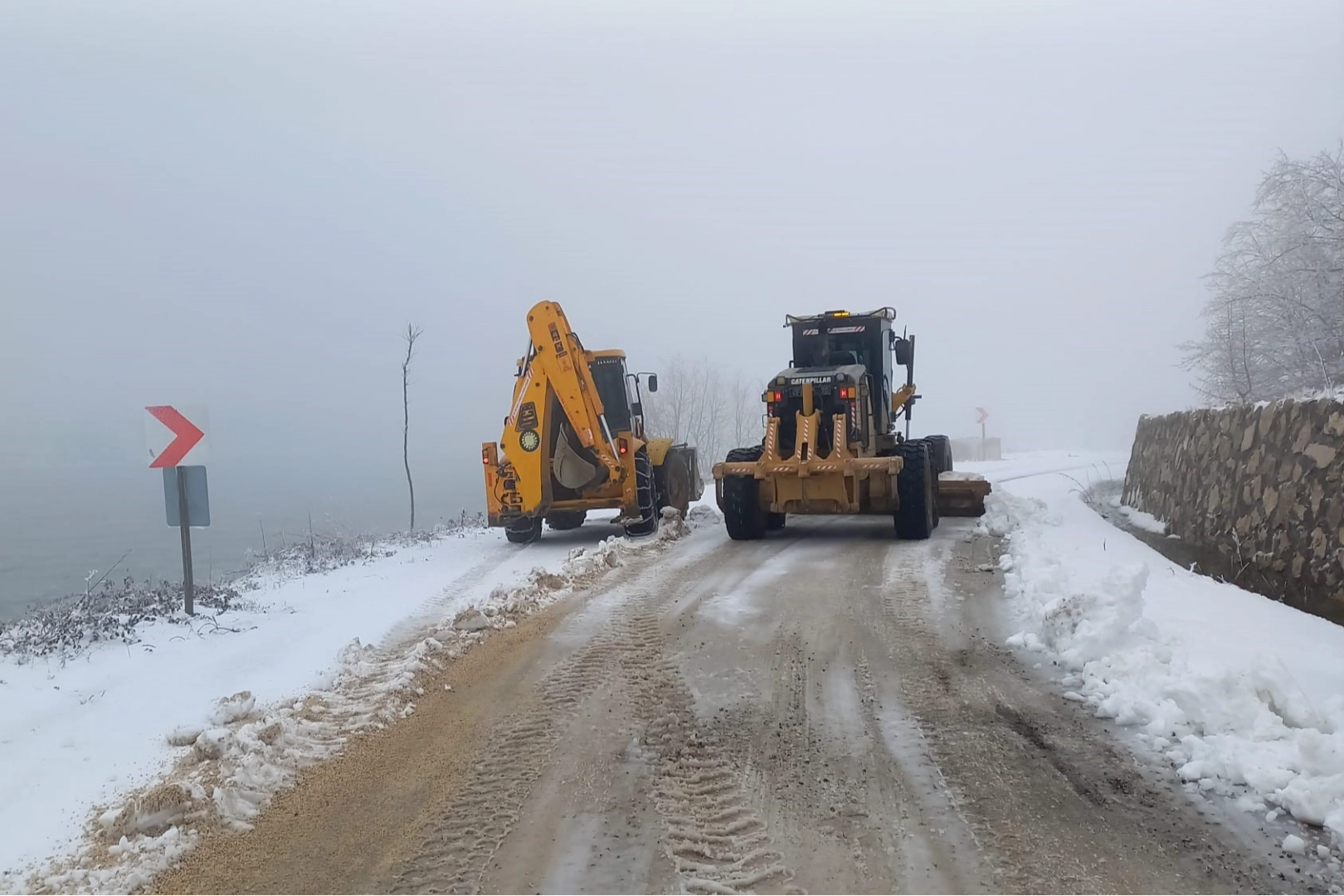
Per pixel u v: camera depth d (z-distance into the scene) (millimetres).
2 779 4777
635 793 4582
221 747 5059
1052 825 4062
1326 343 16703
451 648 7250
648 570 10102
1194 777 4434
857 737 5152
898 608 7855
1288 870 3637
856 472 11109
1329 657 5699
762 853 3945
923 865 3779
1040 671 6121
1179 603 7137
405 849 4129
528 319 12359
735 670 6418
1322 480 7262
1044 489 16391
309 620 8164
